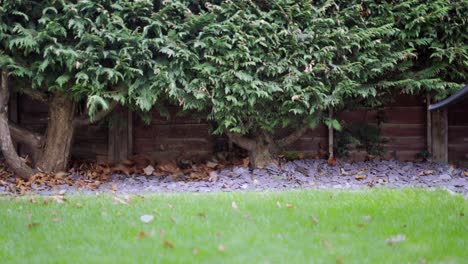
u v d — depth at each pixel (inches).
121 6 172.1
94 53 168.9
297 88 177.8
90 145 245.6
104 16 169.3
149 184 193.6
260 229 108.1
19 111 242.1
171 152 245.8
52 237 104.7
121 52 169.2
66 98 194.7
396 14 185.9
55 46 167.0
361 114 239.9
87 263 87.6
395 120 239.8
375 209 126.4
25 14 167.9
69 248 96.7
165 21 175.0
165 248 95.3
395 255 90.9
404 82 187.3
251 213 122.9
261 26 175.5
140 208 130.1
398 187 171.5
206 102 182.9
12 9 165.3
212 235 103.3
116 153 240.5
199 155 244.4
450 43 189.6
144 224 113.3
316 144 241.3
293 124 199.2
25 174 199.6
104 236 104.3
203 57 180.9
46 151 203.9
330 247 95.3
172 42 173.5
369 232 106.0
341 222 114.0
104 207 132.6
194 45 173.6
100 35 168.2
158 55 179.6
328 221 114.9
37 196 158.4
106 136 243.4
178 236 103.0
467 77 195.6
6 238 105.0
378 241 99.6
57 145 203.3
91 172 218.7
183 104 181.2
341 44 182.1
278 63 179.0
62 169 207.9
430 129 235.6
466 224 112.0
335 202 135.4
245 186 181.2
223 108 181.8
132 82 178.7
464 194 161.9
